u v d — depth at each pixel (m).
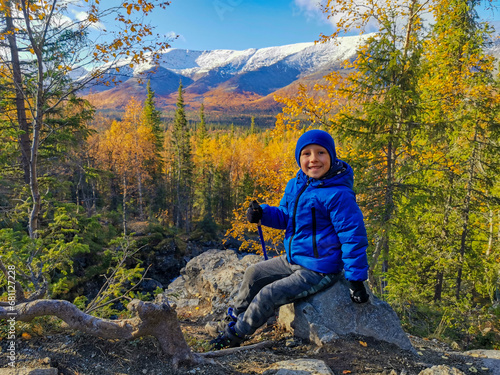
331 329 2.69
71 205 6.07
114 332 2.12
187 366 2.11
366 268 2.25
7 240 3.67
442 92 9.72
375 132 8.01
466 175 10.27
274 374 2.05
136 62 5.41
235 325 2.69
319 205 2.44
